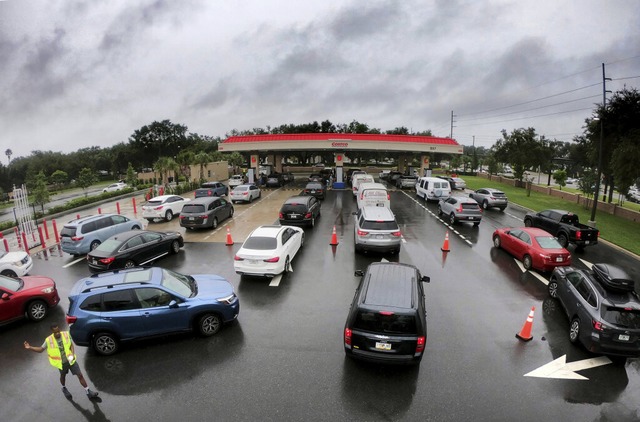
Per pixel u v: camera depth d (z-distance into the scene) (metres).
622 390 6.85
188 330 8.37
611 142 25.17
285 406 6.29
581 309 8.25
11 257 12.25
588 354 7.96
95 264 12.27
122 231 16.34
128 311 7.90
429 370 7.27
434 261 13.96
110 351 7.90
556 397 6.61
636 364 7.64
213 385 6.85
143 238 13.48
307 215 18.50
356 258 14.13
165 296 8.21
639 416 6.23
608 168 25.50
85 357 7.87
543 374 7.23
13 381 7.18
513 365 7.50
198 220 18.41
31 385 7.03
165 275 8.93
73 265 14.05
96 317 7.73
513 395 6.63
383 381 6.93
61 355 6.42
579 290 8.88
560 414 6.22
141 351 8.01
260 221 21.06
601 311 7.69
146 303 8.05
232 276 12.36
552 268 12.37
